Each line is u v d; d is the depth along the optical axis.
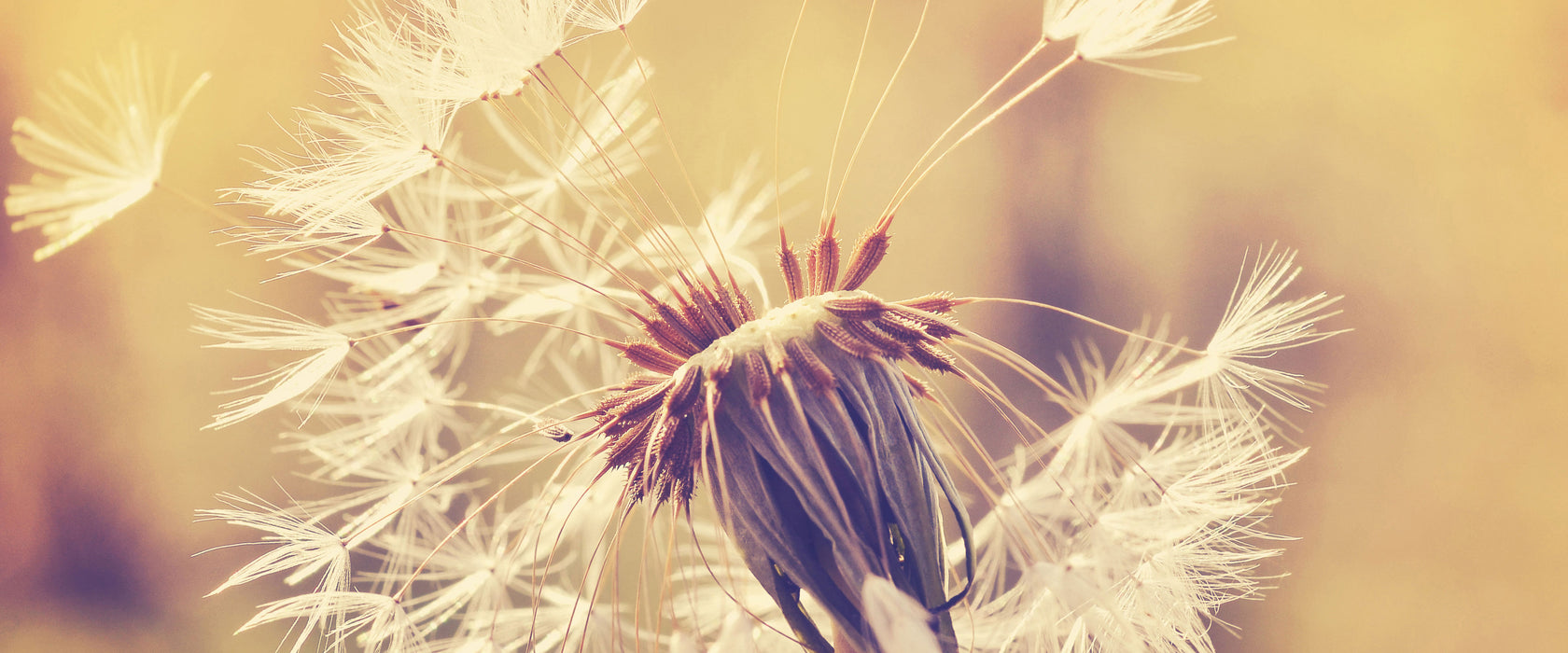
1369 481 0.31
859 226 0.33
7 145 0.34
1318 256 0.33
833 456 0.14
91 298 0.34
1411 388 0.32
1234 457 0.15
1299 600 0.30
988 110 0.34
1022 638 0.15
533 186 0.16
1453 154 0.33
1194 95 0.34
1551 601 0.29
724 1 0.33
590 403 0.17
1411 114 0.33
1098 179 0.34
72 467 0.34
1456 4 0.33
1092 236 0.33
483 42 0.14
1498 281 0.32
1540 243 0.32
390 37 0.14
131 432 0.34
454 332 0.16
